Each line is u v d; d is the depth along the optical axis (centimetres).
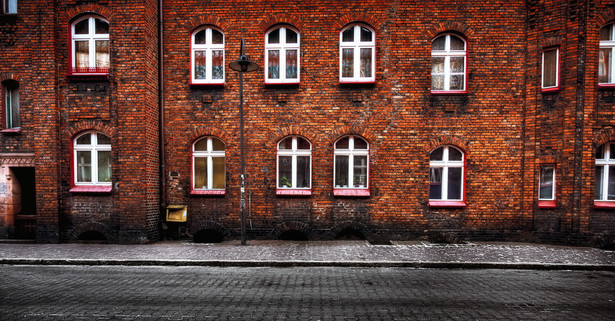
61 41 1025
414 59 1065
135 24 1001
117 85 1005
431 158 1091
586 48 980
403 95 1067
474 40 1060
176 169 1090
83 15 1033
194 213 1088
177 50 1088
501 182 1062
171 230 1086
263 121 1082
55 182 1006
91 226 1013
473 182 1064
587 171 987
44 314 486
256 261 781
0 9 1052
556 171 1023
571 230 992
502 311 504
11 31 1024
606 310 512
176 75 1090
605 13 982
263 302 536
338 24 1070
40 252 869
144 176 998
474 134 1063
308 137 1073
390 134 1068
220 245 961
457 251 888
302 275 702
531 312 501
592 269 761
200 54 1109
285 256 826
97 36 1045
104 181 1053
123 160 999
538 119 1038
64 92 1023
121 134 999
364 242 1009
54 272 725
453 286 630
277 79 1097
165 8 1088
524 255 848
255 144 1082
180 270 741
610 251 896
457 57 1088
